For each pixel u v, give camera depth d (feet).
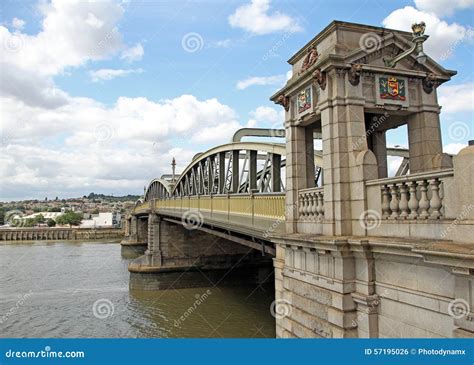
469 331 17.10
